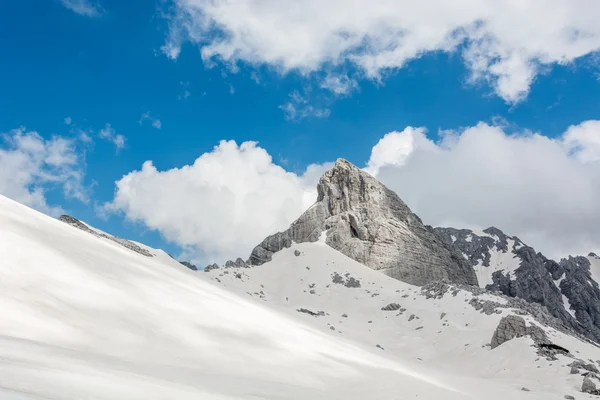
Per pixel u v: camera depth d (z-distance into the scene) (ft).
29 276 135.64
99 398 70.79
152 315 155.74
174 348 139.74
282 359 172.55
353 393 158.10
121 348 122.62
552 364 333.62
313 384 157.99
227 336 172.45
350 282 594.24
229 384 120.47
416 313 487.61
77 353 99.96
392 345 420.36
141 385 86.58
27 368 72.59
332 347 232.73
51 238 182.91
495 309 442.09
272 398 117.19
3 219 170.40
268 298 567.59
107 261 193.57
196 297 203.72
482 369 355.15
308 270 634.84
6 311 110.83
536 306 493.36
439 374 306.14
